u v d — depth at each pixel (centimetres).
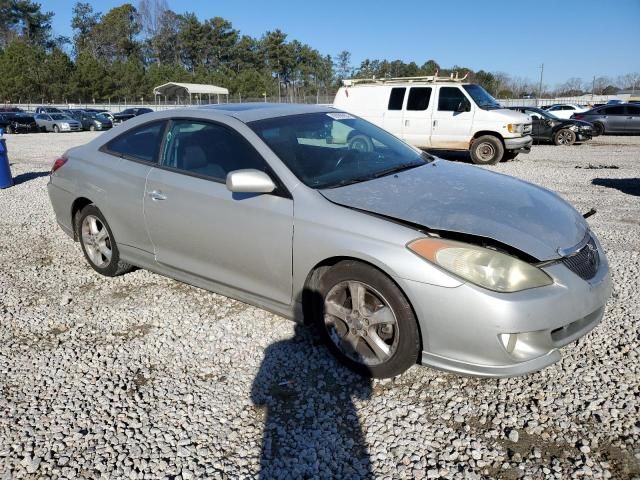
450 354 272
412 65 8338
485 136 1237
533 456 245
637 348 330
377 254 279
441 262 265
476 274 260
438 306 266
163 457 253
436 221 282
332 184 328
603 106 2166
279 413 281
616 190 866
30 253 568
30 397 304
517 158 1397
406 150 414
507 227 281
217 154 365
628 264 482
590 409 275
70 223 497
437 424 268
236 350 346
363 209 298
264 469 243
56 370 332
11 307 427
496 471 237
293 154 343
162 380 316
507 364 263
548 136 1827
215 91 5550
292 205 316
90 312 412
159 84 7369
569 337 277
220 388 305
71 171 473
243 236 338
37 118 3178
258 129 357
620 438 254
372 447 254
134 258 434
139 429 273
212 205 353
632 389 290
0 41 9019
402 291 279
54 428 276
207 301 421
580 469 235
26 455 256
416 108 1296
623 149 1630
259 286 344
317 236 302
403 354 284
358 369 306
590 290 280
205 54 9400
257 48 9431
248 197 335
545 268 268
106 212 437
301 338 356
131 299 432
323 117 407
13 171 1226
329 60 8844
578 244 292
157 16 9944
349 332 308
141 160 414
